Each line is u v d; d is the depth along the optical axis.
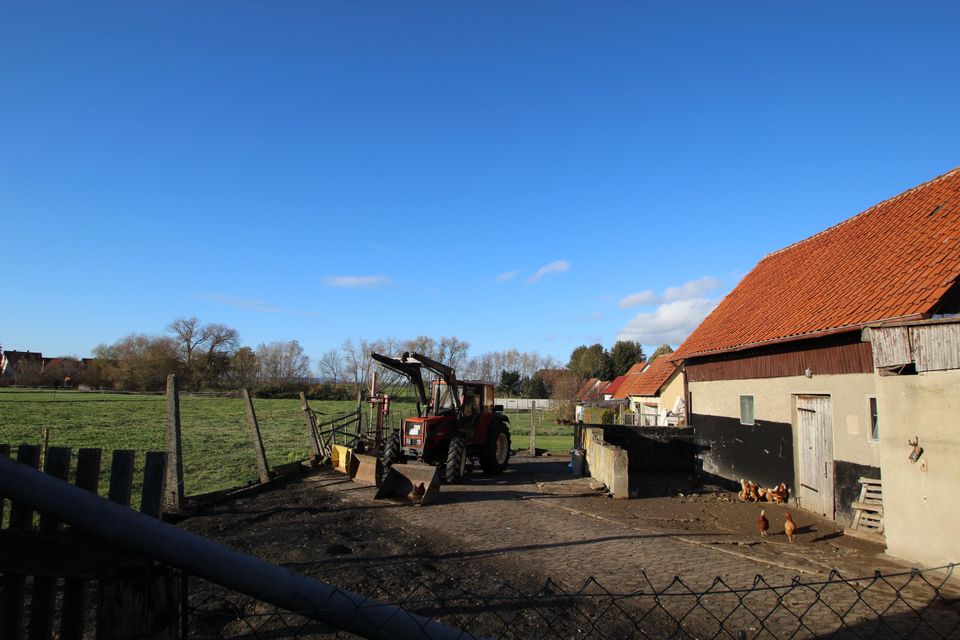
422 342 68.38
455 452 13.72
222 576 2.18
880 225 12.59
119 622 2.28
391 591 5.77
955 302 8.13
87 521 2.17
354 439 17.06
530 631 4.88
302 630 4.77
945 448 6.81
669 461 17.25
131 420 27.06
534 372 82.62
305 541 7.69
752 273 17.84
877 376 7.93
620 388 43.62
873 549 8.07
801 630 5.02
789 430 11.69
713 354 14.91
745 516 10.54
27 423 23.34
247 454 17.41
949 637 4.87
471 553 7.33
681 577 6.50
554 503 11.35
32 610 2.37
